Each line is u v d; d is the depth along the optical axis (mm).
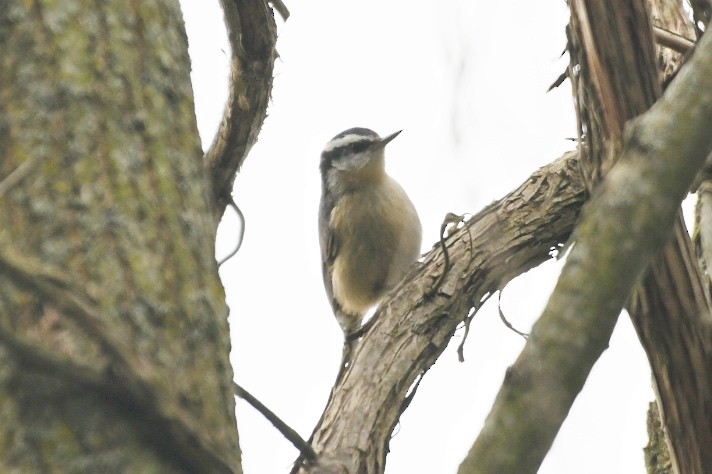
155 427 3682
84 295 3795
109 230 3945
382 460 9547
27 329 3697
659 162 4781
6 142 4023
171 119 4336
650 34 6238
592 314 4539
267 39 8680
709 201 8688
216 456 3783
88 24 4246
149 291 3922
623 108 6168
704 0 6887
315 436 9539
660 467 9477
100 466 3586
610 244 4660
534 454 4336
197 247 4195
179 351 3908
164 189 4160
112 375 3643
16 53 4137
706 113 4848
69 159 4000
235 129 8930
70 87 4102
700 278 6551
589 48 6277
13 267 3672
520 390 4402
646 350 6762
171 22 4574
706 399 6574
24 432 3576
